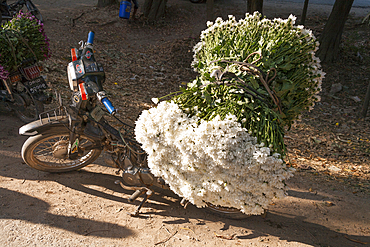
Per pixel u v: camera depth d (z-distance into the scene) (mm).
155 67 8484
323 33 8969
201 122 1920
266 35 2318
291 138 5262
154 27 11352
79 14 11109
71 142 2598
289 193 3188
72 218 2354
